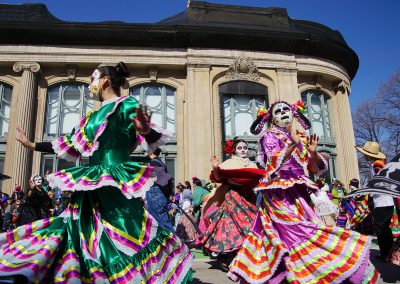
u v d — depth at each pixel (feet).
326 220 37.96
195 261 19.84
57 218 7.48
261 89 54.54
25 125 47.93
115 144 8.13
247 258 9.89
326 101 59.88
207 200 17.52
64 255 6.61
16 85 50.42
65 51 50.88
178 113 52.11
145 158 10.12
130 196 7.45
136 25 51.34
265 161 11.30
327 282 8.84
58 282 6.04
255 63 54.19
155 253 7.68
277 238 9.47
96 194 7.80
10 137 47.93
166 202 15.83
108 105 8.46
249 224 16.06
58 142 8.75
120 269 7.08
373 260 18.63
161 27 51.85
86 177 7.55
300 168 10.98
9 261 6.16
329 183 55.06
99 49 51.55
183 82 53.47
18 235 7.05
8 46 50.16
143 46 52.54
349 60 61.67
